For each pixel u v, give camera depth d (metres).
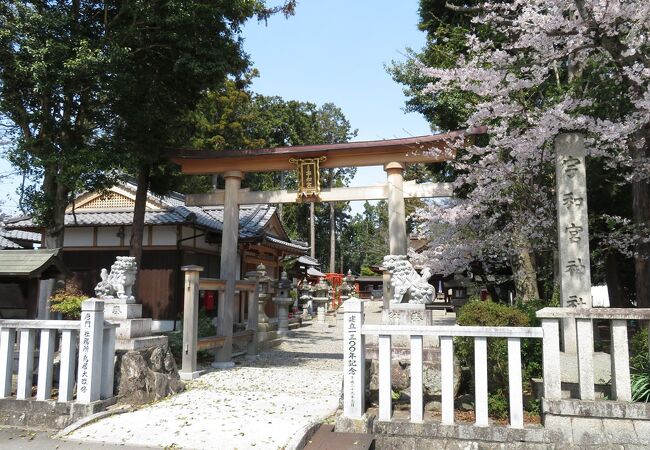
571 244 8.75
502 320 6.75
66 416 6.84
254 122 33.94
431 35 16.62
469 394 6.81
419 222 15.67
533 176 10.84
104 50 10.48
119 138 12.15
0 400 7.07
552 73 13.33
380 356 6.10
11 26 9.32
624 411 5.30
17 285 8.87
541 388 6.09
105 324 7.40
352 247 65.62
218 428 6.38
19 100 10.30
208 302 19.31
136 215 13.55
